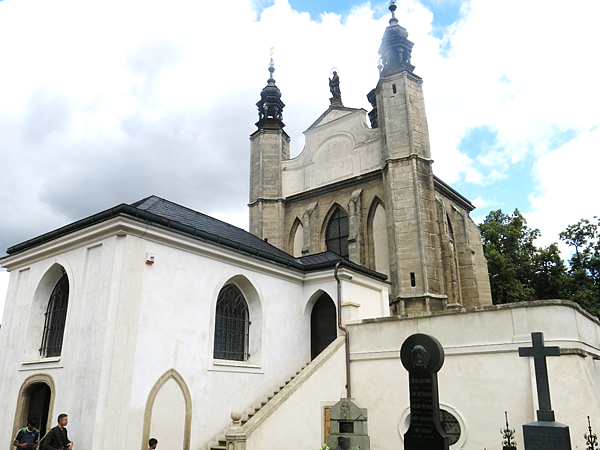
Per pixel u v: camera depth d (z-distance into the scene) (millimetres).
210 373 15891
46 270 16672
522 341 14492
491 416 14492
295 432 14242
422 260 28906
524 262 43625
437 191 35094
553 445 9812
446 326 16109
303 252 35094
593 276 42500
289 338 19750
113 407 12758
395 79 33844
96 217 14719
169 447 14039
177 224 15562
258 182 38469
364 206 33875
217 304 17625
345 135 36781
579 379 13047
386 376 16891
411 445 10453
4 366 16734
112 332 13320
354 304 19375
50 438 11305
